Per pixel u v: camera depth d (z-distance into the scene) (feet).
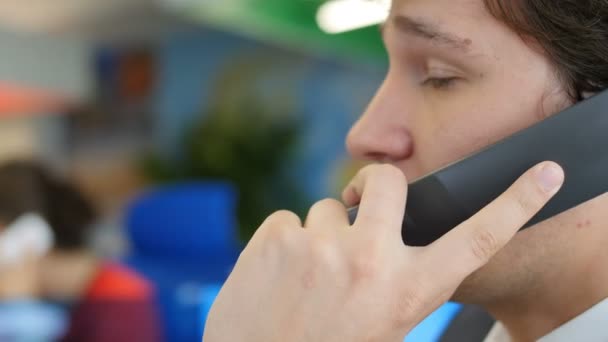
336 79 22.77
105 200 26.76
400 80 2.27
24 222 6.33
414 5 2.11
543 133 1.91
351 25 10.84
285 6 11.13
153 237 8.19
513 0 1.98
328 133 22.98
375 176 1.96
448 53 2.08
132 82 26.86
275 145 23.49
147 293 6.68
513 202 1.82
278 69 24.02
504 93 2.04
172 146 25.98
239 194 23.57
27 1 19.62
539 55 2.01
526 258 2.05
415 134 2.22
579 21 1.98
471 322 2.92
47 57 16.05
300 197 23.31
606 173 1.90
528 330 2.28
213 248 8.07
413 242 2.00
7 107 22.06
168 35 25.29
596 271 2.06
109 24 23.20
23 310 6.14
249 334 1.87
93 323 6.44
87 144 27.55
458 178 1.95
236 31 24.54
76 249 6.70
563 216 2.01
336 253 1.83
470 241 1.81
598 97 1.89
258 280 1.90
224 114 24.76
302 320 1.82
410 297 1.78
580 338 2.04
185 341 7.00
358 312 1.78
